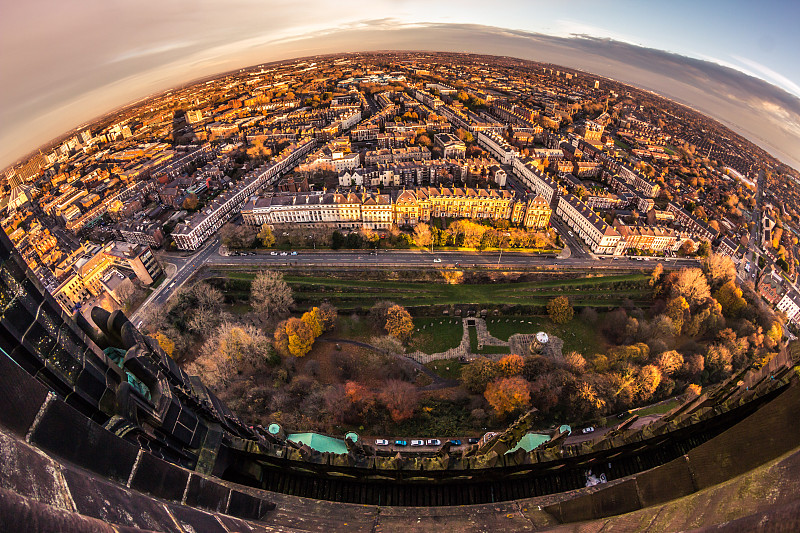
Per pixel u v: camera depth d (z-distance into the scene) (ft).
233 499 102.63
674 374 634.84
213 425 135.33
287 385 603.26
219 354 622.13
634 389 581.94
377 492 179.52
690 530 61.05
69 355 76.74
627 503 97.30
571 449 180.24
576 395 552.82
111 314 99.25
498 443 182.19
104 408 84.48
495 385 563.48
